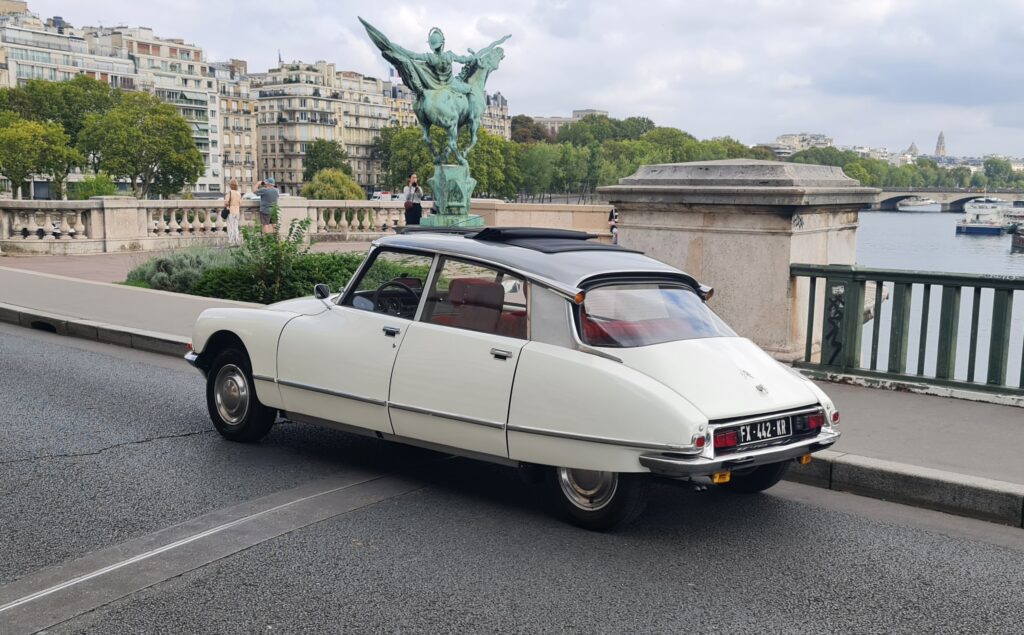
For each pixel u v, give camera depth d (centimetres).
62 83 16275
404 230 682
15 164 14225
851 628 424
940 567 502
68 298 1455
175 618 423
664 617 430
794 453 537
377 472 661
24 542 514
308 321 673
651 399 504
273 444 734
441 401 581
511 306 568
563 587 462
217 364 736
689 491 632
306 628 414
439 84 2692
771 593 461
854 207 1076
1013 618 439
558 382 533
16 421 788
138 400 882
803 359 976
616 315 554
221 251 1827
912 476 609
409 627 416
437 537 530
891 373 870
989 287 809
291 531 537
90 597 445
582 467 525
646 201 1027
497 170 18688
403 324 616
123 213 2366
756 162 980
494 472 667
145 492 606
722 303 991
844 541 539
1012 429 726
